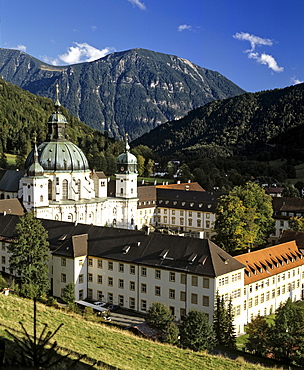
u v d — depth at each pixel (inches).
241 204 4734.3
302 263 4023.1
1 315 2114.9
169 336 2539.4
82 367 1535.4
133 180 6638.8
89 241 3762.3
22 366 955.3
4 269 4195.4
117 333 2342.5
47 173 5526.6
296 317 2647.6
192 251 3289.9
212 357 2251.5
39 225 3484.3
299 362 2491.4
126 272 3479.3
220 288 3107.8
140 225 6840.6
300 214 6003.9
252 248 5103.3
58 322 2252.7
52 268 3754.9
